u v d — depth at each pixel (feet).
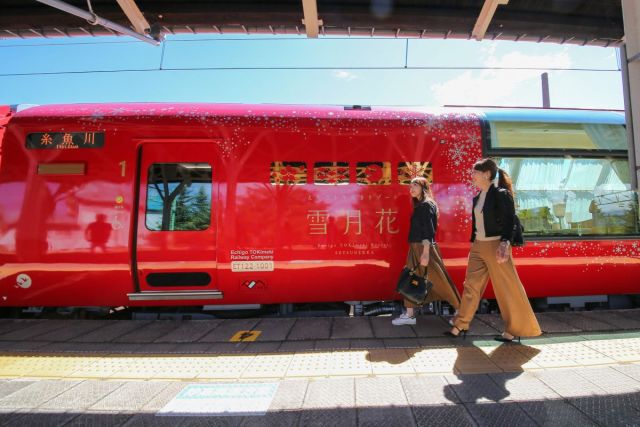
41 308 14.94
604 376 9.00
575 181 15.14
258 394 8.44
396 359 10.33
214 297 14.15
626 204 15.33
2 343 12.10
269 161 14.38
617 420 7.14
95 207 14.10
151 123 14.40
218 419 7.46
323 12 17.47
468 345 11.31
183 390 8.72
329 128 14.64
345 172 14.48
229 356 10.81
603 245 14.89
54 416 7.62
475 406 7.74
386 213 14.44
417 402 7.95
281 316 15.20
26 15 17.57
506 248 10.58
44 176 14.20
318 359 10.46
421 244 12.34
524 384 8.66
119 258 13.97
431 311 15.26
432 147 14.73
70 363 10.41
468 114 15.23
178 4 17.62
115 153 14.26
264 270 14.14
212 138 14.39
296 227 14.23
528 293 14.87
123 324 14.11
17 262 14.02
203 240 14.14
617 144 15.46
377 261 14.38
